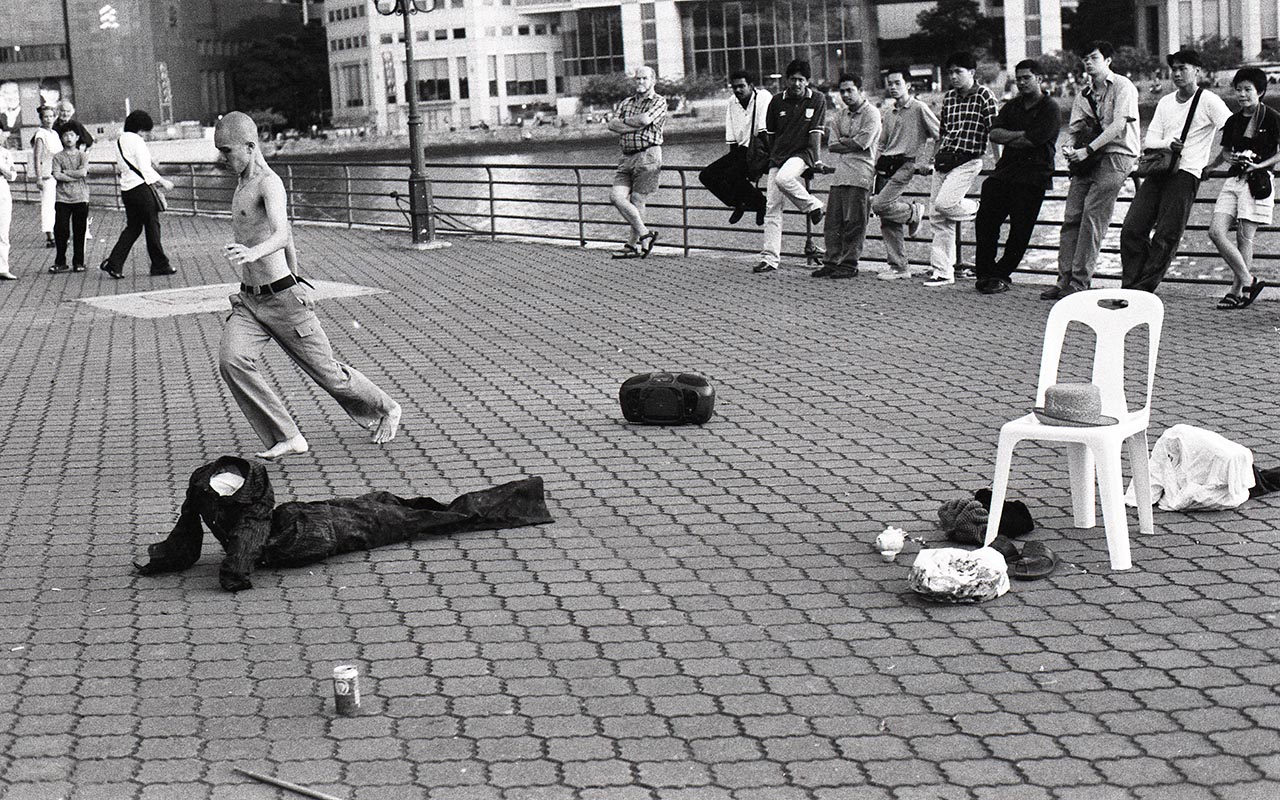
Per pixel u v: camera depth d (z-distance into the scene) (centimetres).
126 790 452
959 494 747
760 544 679
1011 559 630
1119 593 593
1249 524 675
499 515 722
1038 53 11338
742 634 566
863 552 661
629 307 1470
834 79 11631
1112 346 665
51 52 13450
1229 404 922
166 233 2639
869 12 11681
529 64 13075
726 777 447
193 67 14150
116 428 1005
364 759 469
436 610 607
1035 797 426
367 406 917
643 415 941
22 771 468
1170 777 434
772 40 11725
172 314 1561
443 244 2178
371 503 704
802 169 1647
